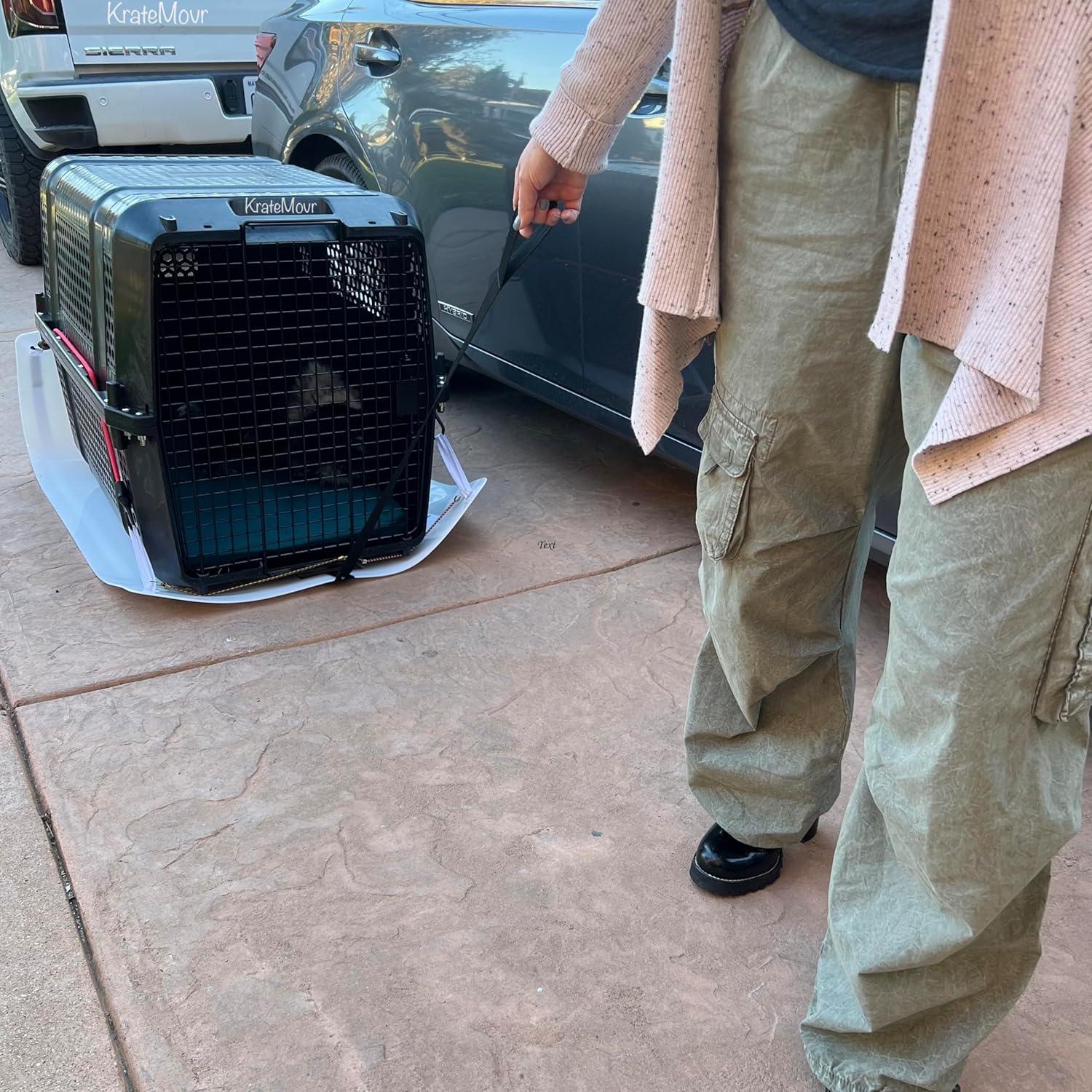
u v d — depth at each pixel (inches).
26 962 57.7
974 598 37.0
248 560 92.8
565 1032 54.0
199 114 203.3
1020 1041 53.7
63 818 67.6
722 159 46.0
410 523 99.3
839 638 55.0
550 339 104.9
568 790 71.2
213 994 55.7
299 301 85.9
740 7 44.5
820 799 59.9
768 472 48.3
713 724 60.4
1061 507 35.6
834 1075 49.2
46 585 95.5
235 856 64.8
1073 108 33.1
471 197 110.9
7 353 155.0
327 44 132.3
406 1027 54.1
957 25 33.7
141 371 81.8
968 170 35.3
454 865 64.6
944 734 38.4
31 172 200.5
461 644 87.4
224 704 79.0
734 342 47.5
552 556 102.0
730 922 61.1
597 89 52.1
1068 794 39.8
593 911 61.6
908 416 40.4
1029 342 33.9
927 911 42.5
